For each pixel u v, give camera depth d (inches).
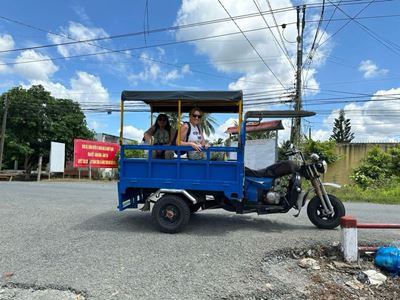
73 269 175.8
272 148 592.7
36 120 1209.4
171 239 231.8
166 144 283.0
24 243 218.2
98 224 275.0
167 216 251.8
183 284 161.0
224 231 256.5
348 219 201.2
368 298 162.2
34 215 309.7
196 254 200.2
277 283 166.4
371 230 263.3
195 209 285.7
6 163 1352.1
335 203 265.3
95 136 1466.5
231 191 253.3
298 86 740.0
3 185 694.5
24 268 176.7
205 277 168.7
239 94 252.7
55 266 179.6
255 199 270.1
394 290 171.3
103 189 614.9
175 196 254.4
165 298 148.4
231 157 284.0
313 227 272.8
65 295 151.9
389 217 350.6
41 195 481.1
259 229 264.4
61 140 1248.8
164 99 261.4
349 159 903.7
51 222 280.2
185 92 258.5
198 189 257.0
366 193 609.6
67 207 359.9
